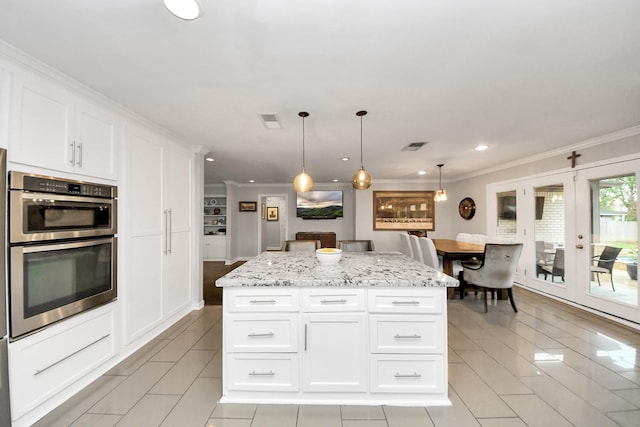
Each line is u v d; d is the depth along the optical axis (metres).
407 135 3.18
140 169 2.60
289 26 1.36
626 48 1.54
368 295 1.82
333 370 1.82
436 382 1.80
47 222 1.72
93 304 2.04
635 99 2.21
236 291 1.83
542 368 2.22
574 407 1.76
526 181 4.48
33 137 1.66
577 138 3.33
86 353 2.01
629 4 1.21
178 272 3.28
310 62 1.68
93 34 1.41
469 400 1.84
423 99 2.21
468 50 1.57
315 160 4.57
